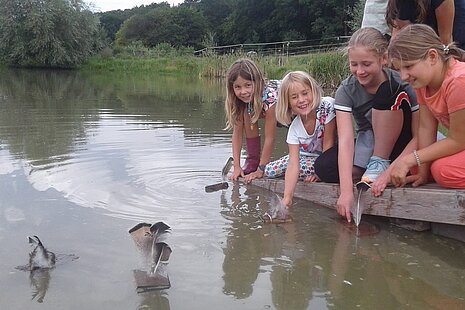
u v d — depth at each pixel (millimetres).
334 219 3338
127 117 7988
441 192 2910
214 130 6660
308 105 3711
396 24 3635
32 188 3840
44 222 3137
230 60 22266
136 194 3766
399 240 2963
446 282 2400
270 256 2695
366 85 3512
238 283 2375
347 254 2736
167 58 33906
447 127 3041
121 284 2348
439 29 3533
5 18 31344
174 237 2938
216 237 2953
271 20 51938
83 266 2529
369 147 3717
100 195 3715
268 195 3865
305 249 2801
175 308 2143
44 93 13039
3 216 3234
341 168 3420
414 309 2143
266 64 19359
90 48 34562
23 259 2609
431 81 2891
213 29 63688
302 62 18672
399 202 3111
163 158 4949
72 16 32656
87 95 12500
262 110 4305
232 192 3924
